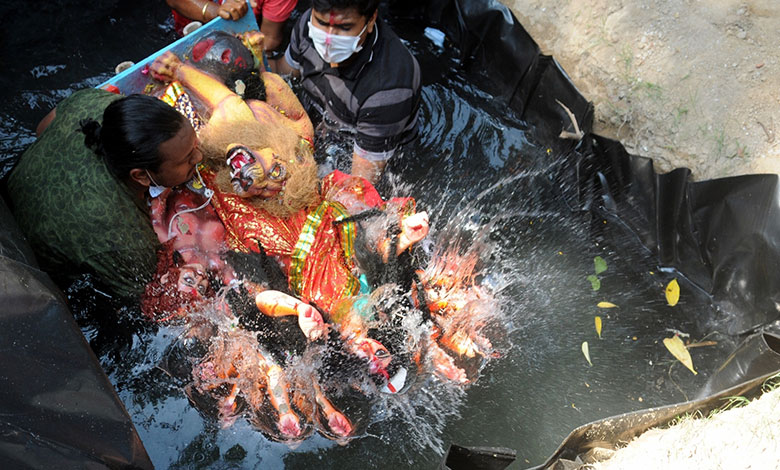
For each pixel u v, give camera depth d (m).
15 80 4.42
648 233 3.97
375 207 3.49
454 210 4.13
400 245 3.32
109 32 4.77
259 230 3.27
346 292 3.32
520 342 3.61
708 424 2.77
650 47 4.10
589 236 4.07
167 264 3.31
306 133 3.76
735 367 3.17
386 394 3.33
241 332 3.26
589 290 3.83
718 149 3.75
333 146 4.20
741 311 3.58
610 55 4.20
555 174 4.34
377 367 3.26
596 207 4.16
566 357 3.56
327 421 3.24
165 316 3.38
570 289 3.83
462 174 4.32
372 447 3.24
